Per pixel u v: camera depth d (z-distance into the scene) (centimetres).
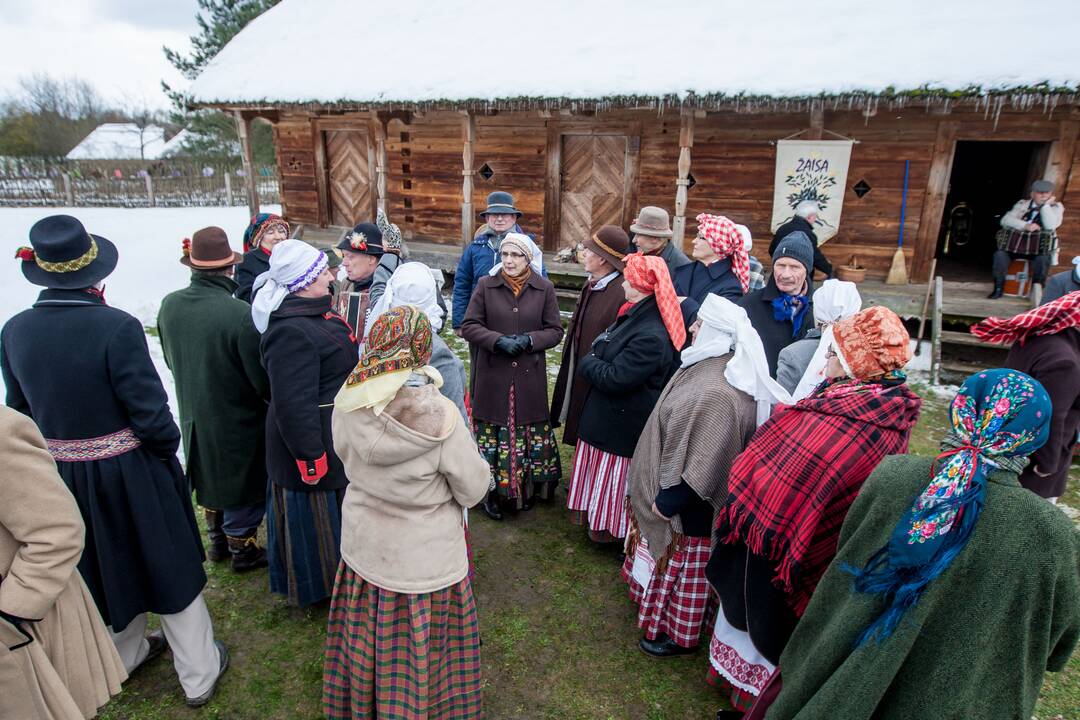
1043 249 631
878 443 182
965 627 143
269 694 244
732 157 775
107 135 3791
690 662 266
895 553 145
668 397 242
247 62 1059
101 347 204
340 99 850
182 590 223
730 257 379
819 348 229
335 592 212
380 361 181
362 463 191
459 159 959
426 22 973
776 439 195
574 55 746
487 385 349
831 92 576
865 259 739
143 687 246
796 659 178
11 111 3425
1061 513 139
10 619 160
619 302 331
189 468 295
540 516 371
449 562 200
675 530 248
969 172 1112
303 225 1157
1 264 1017
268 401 290
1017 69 530
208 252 283
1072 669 268
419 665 195
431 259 949
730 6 747
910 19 628
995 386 144
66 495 165
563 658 266
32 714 165
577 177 883
